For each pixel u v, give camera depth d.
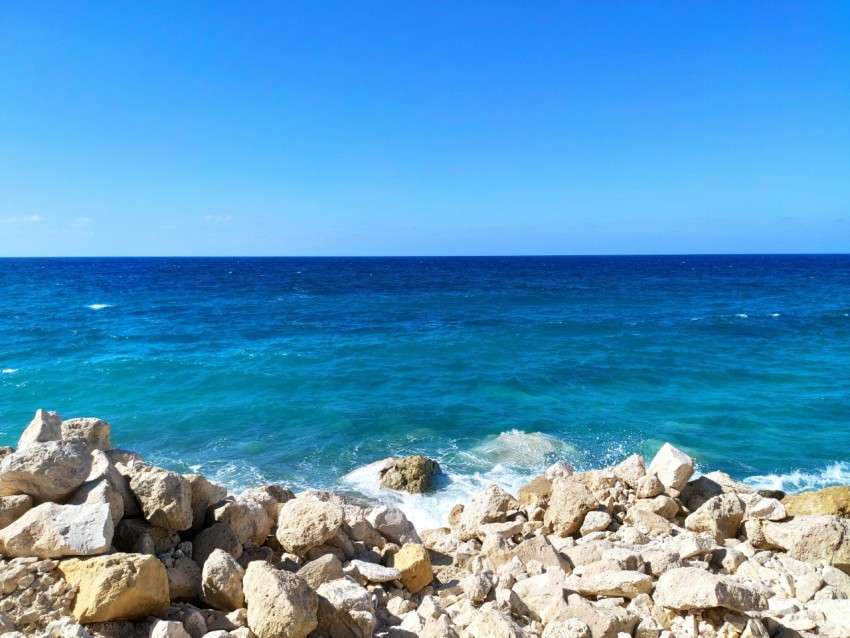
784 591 6.10
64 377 23.75
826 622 5.26
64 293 65.56
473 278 98.56
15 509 5.21
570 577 6.21
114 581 4.52
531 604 5.87
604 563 6.34
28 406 20.12
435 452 16.02
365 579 6.13
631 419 18.92
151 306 51.88
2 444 16.47
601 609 5.35
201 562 5.80
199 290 71.25
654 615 5.58
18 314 45.06
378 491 13.25
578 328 37.53
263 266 165.12
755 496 8.02
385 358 28.25
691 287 75.12
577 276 104.06
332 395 21.72
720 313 45.56
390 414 19.36
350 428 18.03
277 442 16.77
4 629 4.11
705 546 6.65
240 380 23.72
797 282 84.88
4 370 24.84
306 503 6.62
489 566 7.02
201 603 5.43
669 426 18.20
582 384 23.36
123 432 17.50
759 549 7.42
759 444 16.67
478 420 18.84
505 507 8.60
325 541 6.64
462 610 5.71
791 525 7.23
